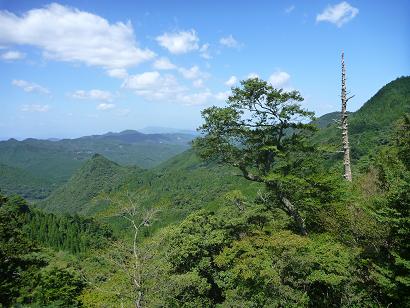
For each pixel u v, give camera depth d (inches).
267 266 599.5
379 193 680.4
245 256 677.3
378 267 542.6
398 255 520.7
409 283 491.8
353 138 3223.4
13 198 4126.5
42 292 1318.9
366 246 627.2
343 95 930.7
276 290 597.6
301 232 873.5
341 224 701.9
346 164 933.2
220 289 1030.4
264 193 1050.1
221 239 980.6
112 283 629.3
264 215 992.9
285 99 856.3
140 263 612.1
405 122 853.8
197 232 1037.8
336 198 829.8
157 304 618.5
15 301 1242.6
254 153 936.9
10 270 1275.8
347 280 601.9
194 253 958.4
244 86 858.8
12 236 1359.5
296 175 872.9
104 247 695.7
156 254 655.8
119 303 626.8
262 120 908.0
